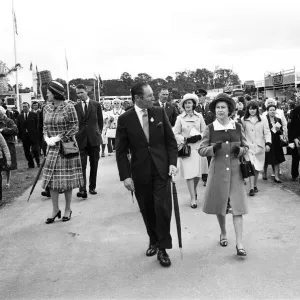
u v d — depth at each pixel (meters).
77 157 6.19
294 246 4.81
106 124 14.17
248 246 4.87
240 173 4.70
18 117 12.14
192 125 7.07
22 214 6.71
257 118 7.88
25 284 4.07
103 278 4.14
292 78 34.91
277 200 7.04
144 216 4.61
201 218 6.10
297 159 8.56
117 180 9.41
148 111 4.45
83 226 5.92
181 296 3.67
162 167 4.39
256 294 3.65
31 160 12.34
